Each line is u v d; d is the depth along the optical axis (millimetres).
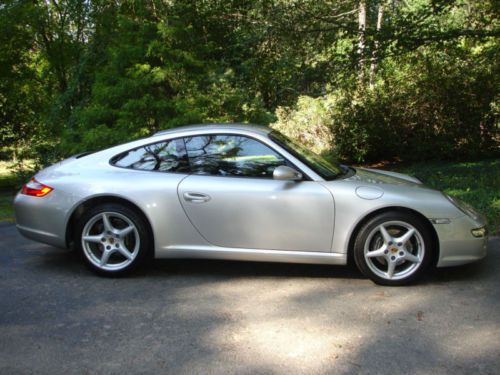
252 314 3648
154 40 8188
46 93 15570
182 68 8438
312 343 3180
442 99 11977
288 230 4223
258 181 4293
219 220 4289
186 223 4332
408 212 4133
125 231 4430
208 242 4348
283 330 3373
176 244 4379
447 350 3064
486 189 7992
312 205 4164
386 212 4129
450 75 11906
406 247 4176
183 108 8078
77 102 11125
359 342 3186
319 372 2828
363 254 4156
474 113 11820
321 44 11461
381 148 13297
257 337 3275
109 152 4621
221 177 4363
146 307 3809
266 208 4219
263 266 4754
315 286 4207
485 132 11945
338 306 3775
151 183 4375
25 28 14297
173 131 4617
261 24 11289
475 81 11633
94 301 3943
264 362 2951
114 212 4391
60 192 4484
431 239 4207
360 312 3658
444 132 12094
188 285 4277
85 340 3273
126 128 8125
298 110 14078
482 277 4355
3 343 3246
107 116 8477
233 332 3355
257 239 4277
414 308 3719
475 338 3215
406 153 12797
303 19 10938
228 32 11375
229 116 9062
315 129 13484
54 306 3855
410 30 9695
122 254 4453
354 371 2832
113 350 3131
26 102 15727
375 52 9883
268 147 4375
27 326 3498
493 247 5219
